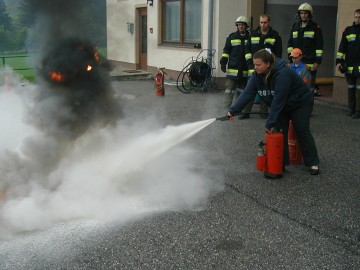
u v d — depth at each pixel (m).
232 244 3.79
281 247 3.74
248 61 8.77
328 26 13.71
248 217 4.32
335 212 4.45
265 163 5.43
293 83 5.32
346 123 8.48
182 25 14.50
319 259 3.55
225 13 12.59
